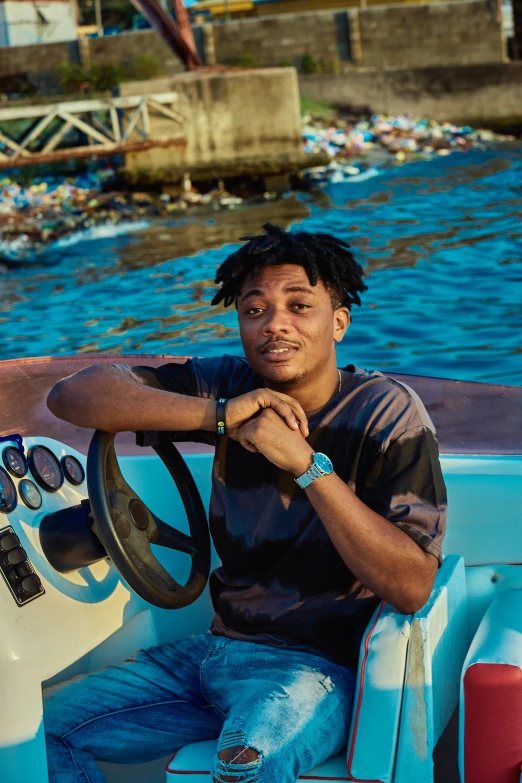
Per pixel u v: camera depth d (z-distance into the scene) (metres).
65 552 1.77
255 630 1.77
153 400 1.72
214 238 11.56
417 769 1.58
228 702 1.67
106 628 1.86
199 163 15.46
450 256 9.21
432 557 1.61
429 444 1.69
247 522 1.77
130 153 15.34
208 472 2.16
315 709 1.59
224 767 1.49
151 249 11.01
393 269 8.78
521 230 10.27
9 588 1.65
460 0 23.45
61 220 12.99
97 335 7.13
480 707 1.54
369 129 19.72
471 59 23.38
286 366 1.70
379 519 1.60
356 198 14.09
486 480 2.02
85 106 15.01
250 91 15.64
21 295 8.84
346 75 21.47
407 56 23.52
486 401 2.39
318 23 23.41
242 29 23.56
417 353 6.02
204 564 1.91
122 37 23.19
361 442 1.70
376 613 1.63
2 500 1.71
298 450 1.61
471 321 6.77
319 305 1.73
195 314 7.53
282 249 1.72
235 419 1.68
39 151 15.82
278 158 15.59
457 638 1.82
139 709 1.80
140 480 2.14
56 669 1.69
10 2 26.67
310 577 1.72
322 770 1.60
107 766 1.95
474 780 1.56
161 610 2.09
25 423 2.31
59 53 23.33
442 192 13.80
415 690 1.57
